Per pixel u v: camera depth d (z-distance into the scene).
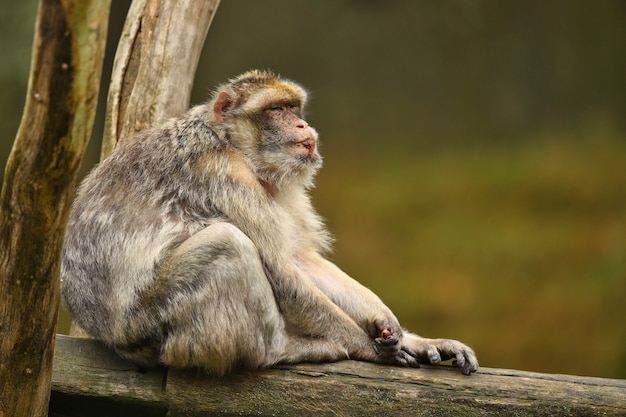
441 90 45.00
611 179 38.97
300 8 45.75
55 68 9.75
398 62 45.47
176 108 16.64
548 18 44.50
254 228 14.14
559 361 31.52
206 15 17.03
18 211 10.73
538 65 44.31
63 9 9.45
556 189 38.91
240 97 15.29
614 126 42.69
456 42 45.22
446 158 42.47
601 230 36.25
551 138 42.75
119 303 13.61
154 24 16.78
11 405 11.97
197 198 14.29
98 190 14.35
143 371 13.74
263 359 13.49
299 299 14.12
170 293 13.32
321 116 44.50
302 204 16.08
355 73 45.50
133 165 14.42
